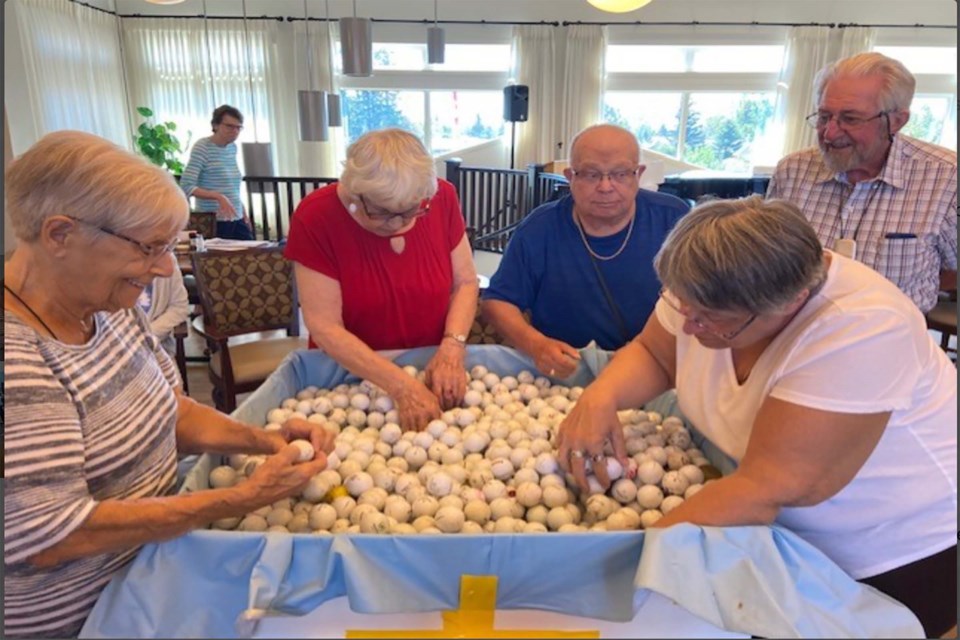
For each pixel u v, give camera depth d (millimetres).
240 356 2916
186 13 6914
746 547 873
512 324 1783
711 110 7512
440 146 7668
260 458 1240
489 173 5938
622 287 1770
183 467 1212
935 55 7102
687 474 1213
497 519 1156
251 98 7055
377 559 868
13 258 858
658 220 1772
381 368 1523
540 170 5484
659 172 5391
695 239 886
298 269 1600
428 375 1618
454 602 878
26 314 847
